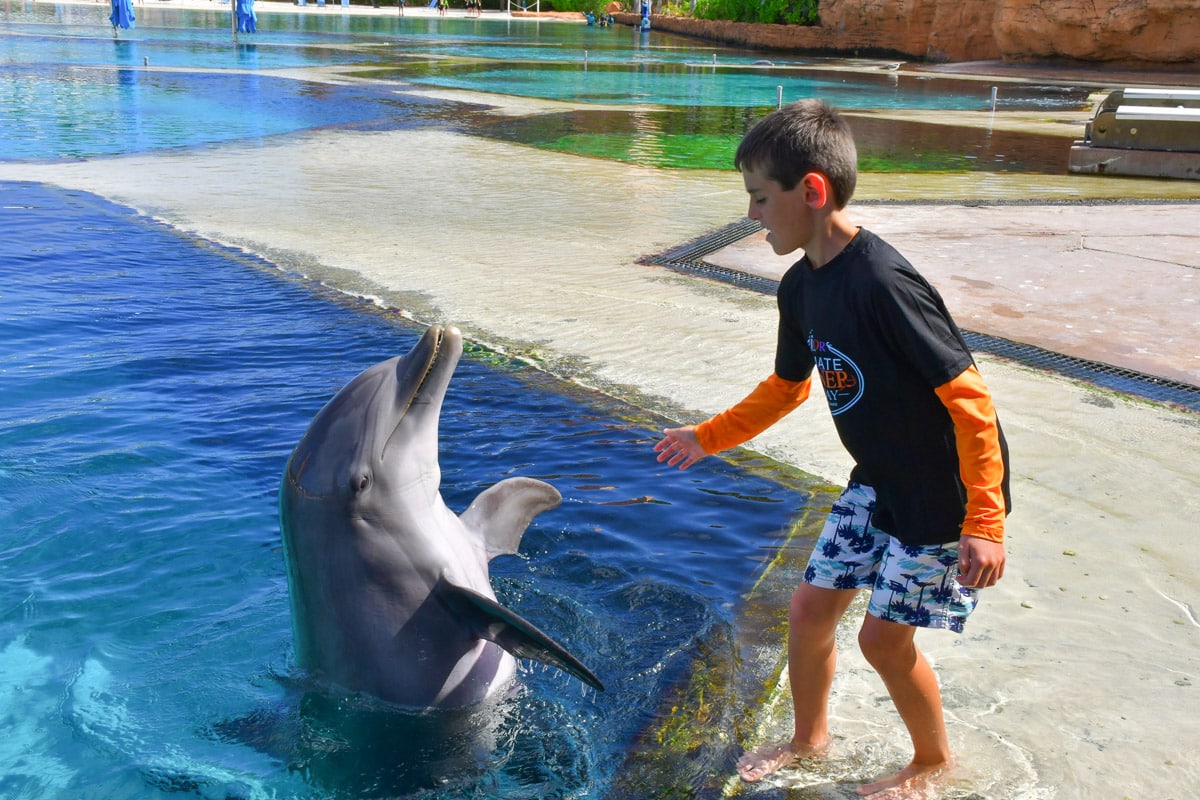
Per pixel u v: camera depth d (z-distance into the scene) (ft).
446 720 10.50
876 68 123.24
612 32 202.08
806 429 18.48
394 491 10.07
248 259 29.04
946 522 8.44
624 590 13.08
